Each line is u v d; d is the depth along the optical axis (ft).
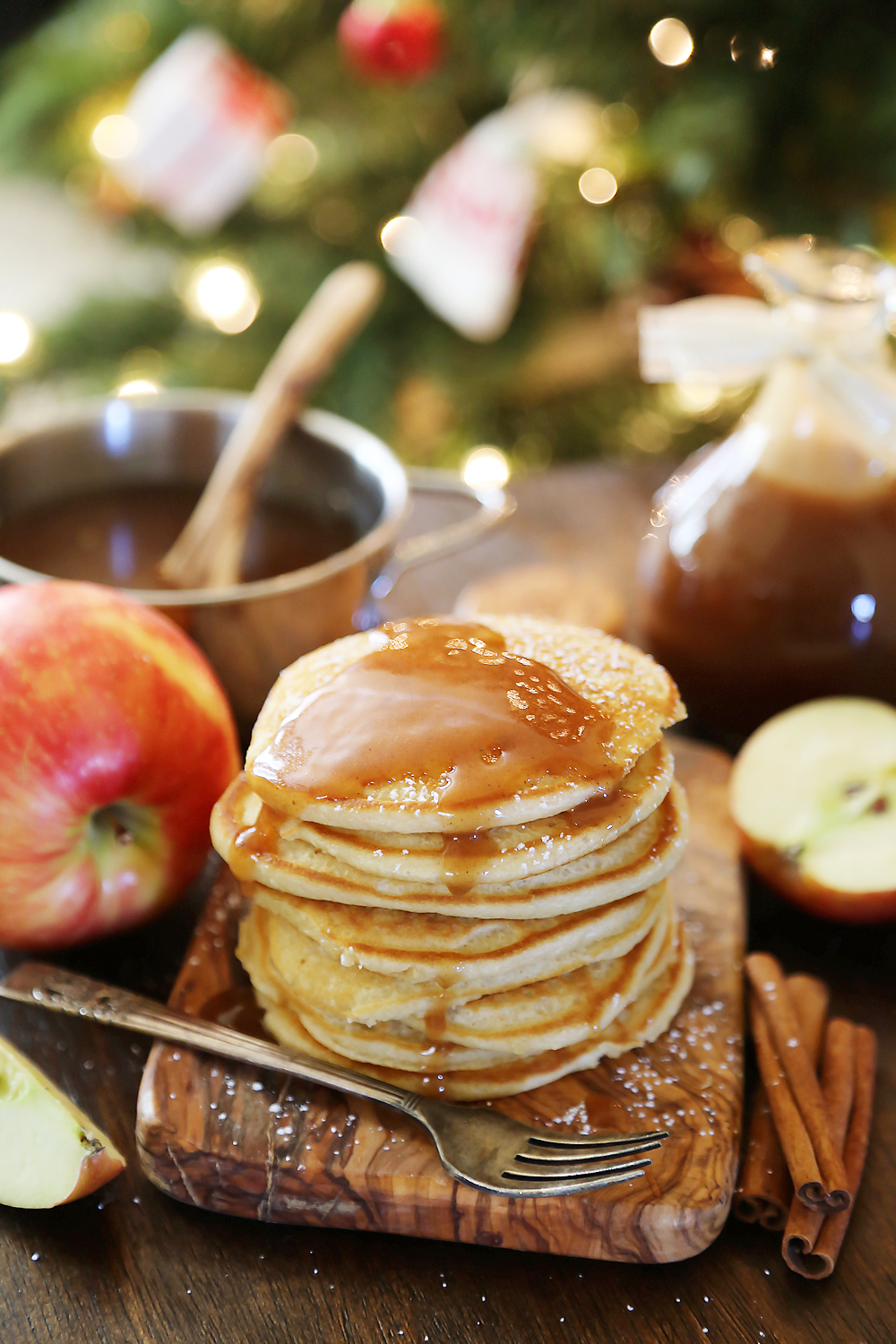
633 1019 1.75
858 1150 1.71
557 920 1.70
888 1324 1.62
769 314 2.06
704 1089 1.72
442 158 3.27
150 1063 1.72
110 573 2.12
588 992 1.73
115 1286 1.63
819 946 1.91
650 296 3.19
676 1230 1.63
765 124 2.83
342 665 1.76
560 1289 1.64
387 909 1.71
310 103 3.49
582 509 2.52
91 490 2.16
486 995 1.69
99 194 3.70
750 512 2.01
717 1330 1.62
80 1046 1.79
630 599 2.33
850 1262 1.66
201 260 3.62
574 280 3.33
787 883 1.90
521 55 3.06
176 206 3.10
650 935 1.77
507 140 2.86
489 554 2.41
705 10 2.75
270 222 3.64
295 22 3.44
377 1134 1.67
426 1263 1.65
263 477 2.13
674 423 3.66
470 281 3.01
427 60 2.98
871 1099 1.75
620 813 1.68
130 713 1.75
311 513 2.19
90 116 3.58
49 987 1.77
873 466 1.97
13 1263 1.65
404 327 3.57
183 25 3.45
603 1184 1.61
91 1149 1.65
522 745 1.67
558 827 1.67
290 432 2.17
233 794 1.75
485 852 1.65
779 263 1.99
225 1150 1.65
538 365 3.60
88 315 3.64
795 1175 1.66
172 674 1.79
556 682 1.73
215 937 1.83
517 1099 1.71
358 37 2.95
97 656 1.75
